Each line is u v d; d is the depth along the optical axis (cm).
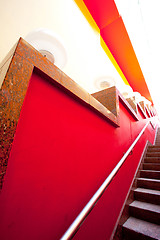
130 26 382
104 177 142
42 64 83
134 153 272
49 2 236
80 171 109
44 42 119
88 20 327
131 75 547
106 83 250
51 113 91
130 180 220
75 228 75
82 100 120
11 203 60
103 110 157
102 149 150
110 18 346
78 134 115
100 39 392
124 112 254
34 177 73
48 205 77
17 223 61
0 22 163
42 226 72
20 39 71
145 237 138
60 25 247
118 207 162
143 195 205
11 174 62
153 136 602
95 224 116
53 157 86
